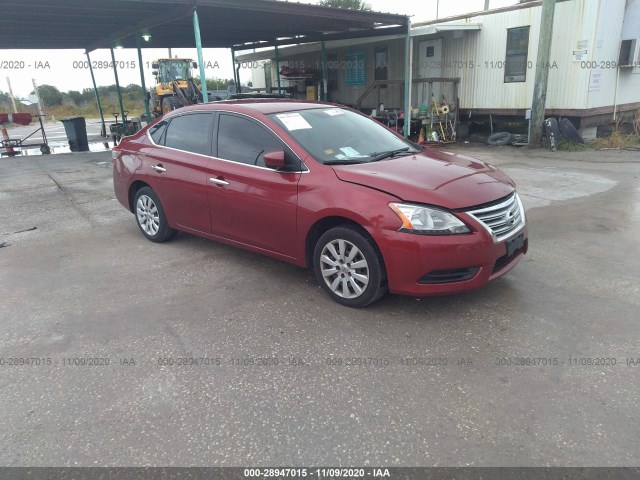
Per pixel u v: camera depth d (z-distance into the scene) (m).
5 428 2.57
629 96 13.08
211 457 2.33
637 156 10.47
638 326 3.37
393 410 2.61
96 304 4.01
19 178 10.30
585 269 4.39
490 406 2.61
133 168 5.48
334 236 3.71
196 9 9.60
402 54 15.63
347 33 15.13
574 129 11.85
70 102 40.19
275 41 18.12
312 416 2.58
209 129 4.70
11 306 4.03
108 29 14.02
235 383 2.89
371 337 3.34
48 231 6.20
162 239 5.49
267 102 4.84
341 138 4.34
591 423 2.46
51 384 2.94
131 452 2.38
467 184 3.58
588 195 7.17
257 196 4.16
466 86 14.13
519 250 3.91
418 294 3.42
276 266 4.72
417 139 14.44
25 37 15.05
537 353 3.08
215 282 4.38
